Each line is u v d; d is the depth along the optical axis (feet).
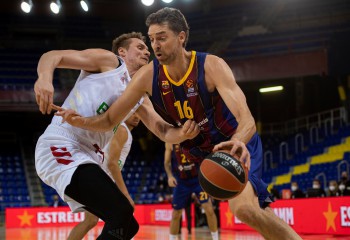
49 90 8.66
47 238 30.07
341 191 33.65
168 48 8.84
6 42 69.77
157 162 66.49
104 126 9.42
